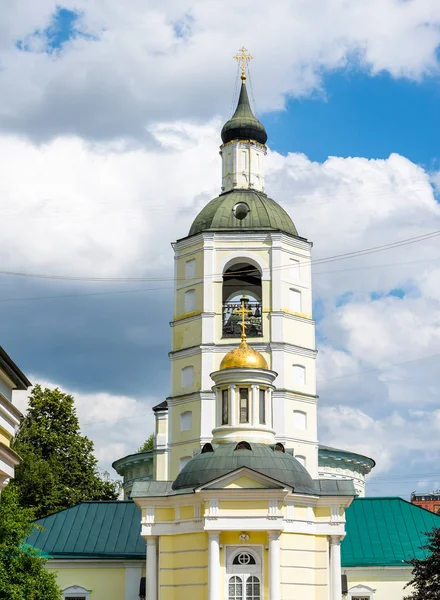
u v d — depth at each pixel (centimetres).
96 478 9300
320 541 5962
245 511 5666
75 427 9394
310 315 7331
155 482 6128
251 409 6216
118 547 7175
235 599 5666
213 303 7212
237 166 7650
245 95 7850
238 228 7338
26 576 5266
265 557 5684
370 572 6981
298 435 7062
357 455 8706
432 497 13662
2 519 5291
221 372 6253
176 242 7475
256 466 5856
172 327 7350
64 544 7212
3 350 4003
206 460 5959
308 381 7219
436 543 6350
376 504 7538
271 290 7219
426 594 6259
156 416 8731
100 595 7006
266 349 7125
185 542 5850
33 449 9119
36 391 9462
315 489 6038
